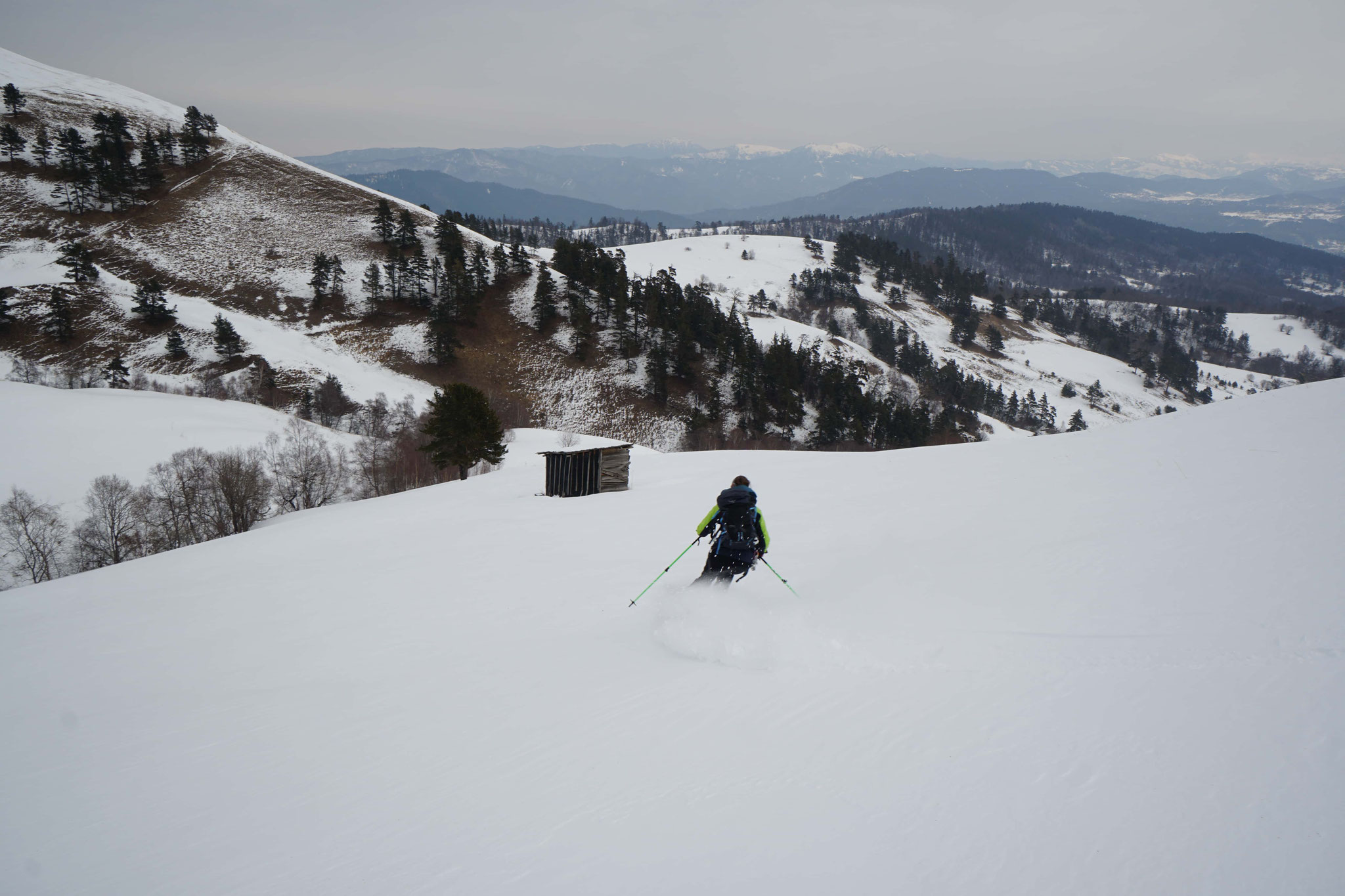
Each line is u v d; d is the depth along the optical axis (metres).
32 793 4.21
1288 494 7.10
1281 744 2.87
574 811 3.23
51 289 97.50
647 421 102.44
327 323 109.50
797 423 103.19
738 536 6.91
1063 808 2.70
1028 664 4.24
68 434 53.00
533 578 9.98
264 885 2.88
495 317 117.94
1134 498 8.46
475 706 4.92
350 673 6.29
